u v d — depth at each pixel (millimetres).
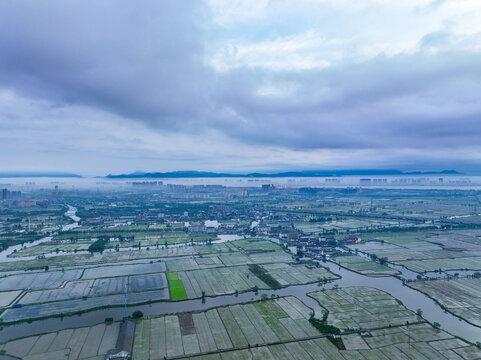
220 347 124812
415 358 117938
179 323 143125
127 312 155625
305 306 160625
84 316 152500
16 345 126188
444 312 155500
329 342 128125
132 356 118562
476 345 125750
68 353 120625
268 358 118125
